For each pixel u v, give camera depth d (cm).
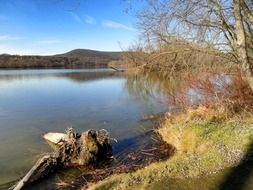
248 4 866
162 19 1022
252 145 815
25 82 3844
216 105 1138
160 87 2222
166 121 1262
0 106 1989
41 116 1662
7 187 782
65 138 1018
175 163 762
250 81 716
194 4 870
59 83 3706
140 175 708
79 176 831
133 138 1185
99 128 1377
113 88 3059
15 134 1276
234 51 990
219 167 733
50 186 775
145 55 1355
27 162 945
